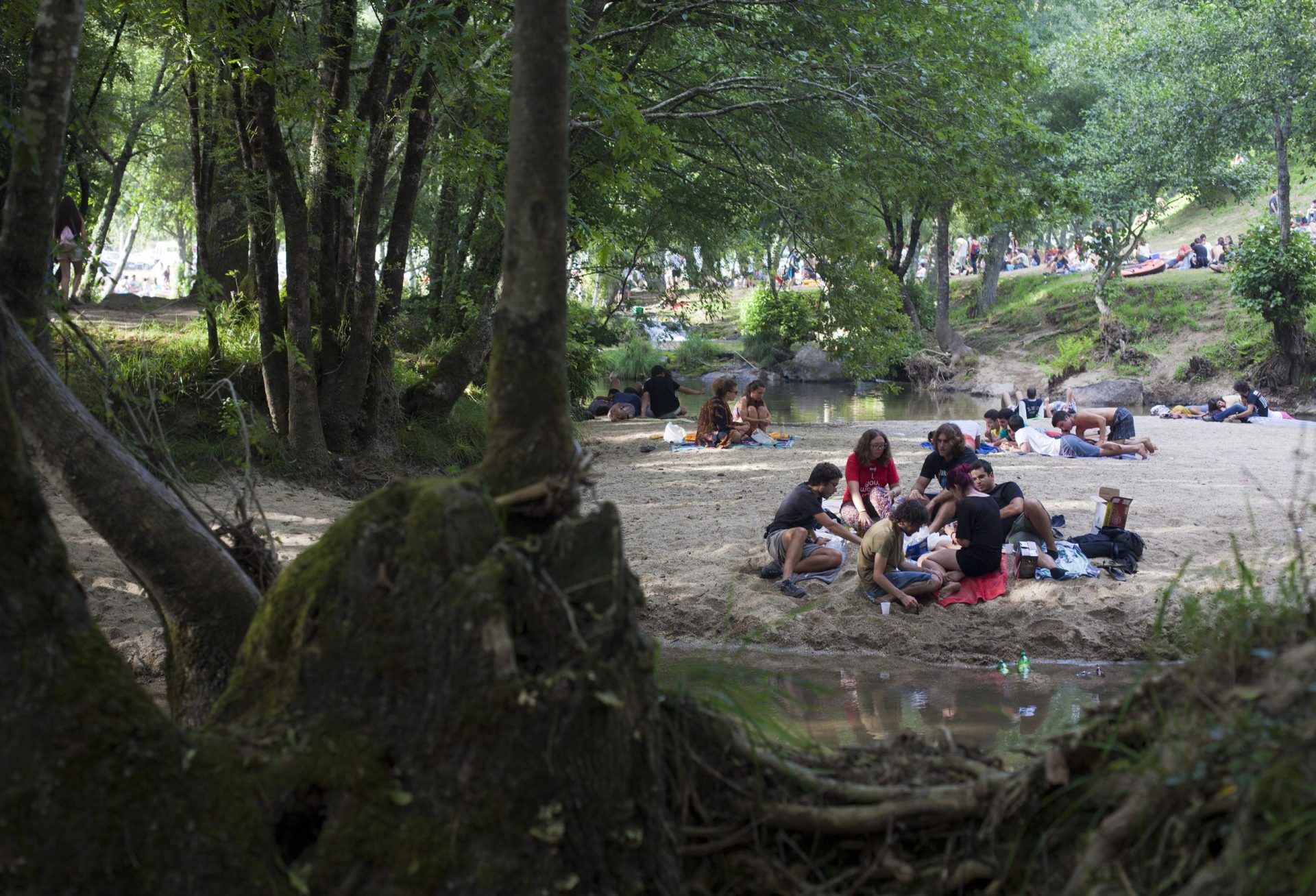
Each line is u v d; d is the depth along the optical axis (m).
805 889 3.04
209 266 16.97
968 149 14.37
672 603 8.69
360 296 12.91
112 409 4.64
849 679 7.18
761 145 17.72
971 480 8.90
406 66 12.30
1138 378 35.81
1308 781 2.46
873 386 40.22
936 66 14.70
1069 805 3.00
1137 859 2.71
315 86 10.56
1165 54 33.19
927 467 10.93
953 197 15.08
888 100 14.51
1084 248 41.38
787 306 43.16
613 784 2.84
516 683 2.68
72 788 2.51
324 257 12.90
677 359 43.22
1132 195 37.12
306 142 13.59
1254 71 31.50
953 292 51.72
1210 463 15.62
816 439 19.14
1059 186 14.88
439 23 9.62
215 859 2.59
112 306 17.77
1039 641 7.88
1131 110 36.09
